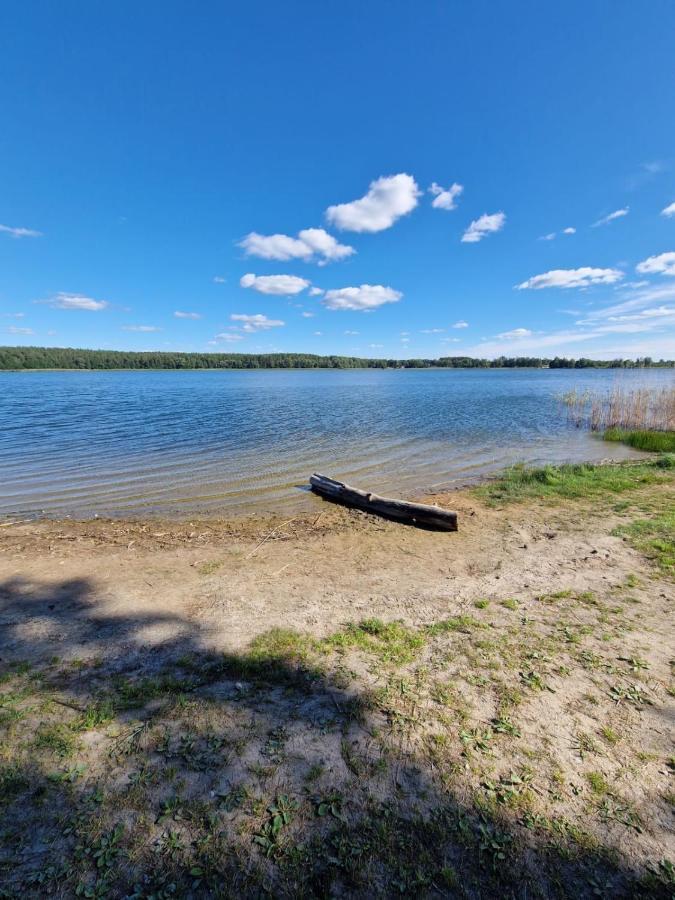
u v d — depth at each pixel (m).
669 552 5.97
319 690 3.30
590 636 4.02
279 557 6.36
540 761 2.65
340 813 2.31
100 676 3.48
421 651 3.82
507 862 2.07
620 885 1.98
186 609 4.68
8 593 5.14
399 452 15.77
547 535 6.95
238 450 16.12
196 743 2.77
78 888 1.93
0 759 2.63
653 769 2.60
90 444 17.14
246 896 1.92
